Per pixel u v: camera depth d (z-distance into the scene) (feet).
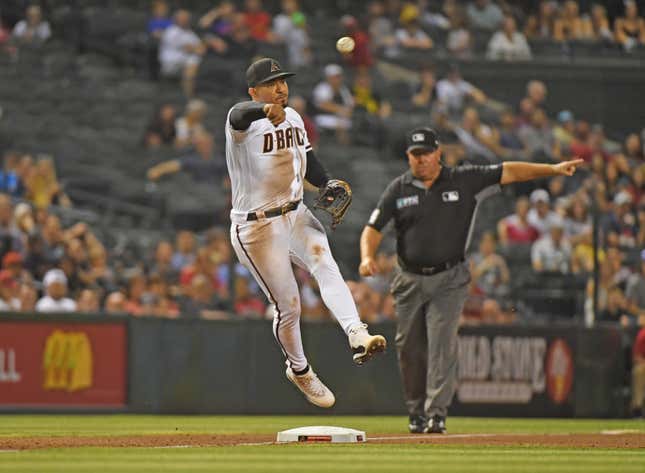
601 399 145.48
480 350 140.87
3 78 219.41
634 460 62.18
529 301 172.96
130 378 132.26
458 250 93.09
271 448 67.62
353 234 199.52
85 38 227.40
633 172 209.87
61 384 129.80
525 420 136.56
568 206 193.88
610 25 243.81
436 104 223.10
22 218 159.63
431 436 87.81
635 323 164.35
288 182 70.69
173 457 60.08
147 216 196.13
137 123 218.18
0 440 75.46
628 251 184.75
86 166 207.31
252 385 135.85
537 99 219.41
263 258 71.05
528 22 245.86
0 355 127.65
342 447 69.36
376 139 218.18
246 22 226.38
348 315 70.18
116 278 163.22
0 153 207.92
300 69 222.89
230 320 135.54
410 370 95.55
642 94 216.13
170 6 239.50
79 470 51.93
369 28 236.22
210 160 203.62
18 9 230.68
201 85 220.43
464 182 93.45
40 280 154.20
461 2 244.01
